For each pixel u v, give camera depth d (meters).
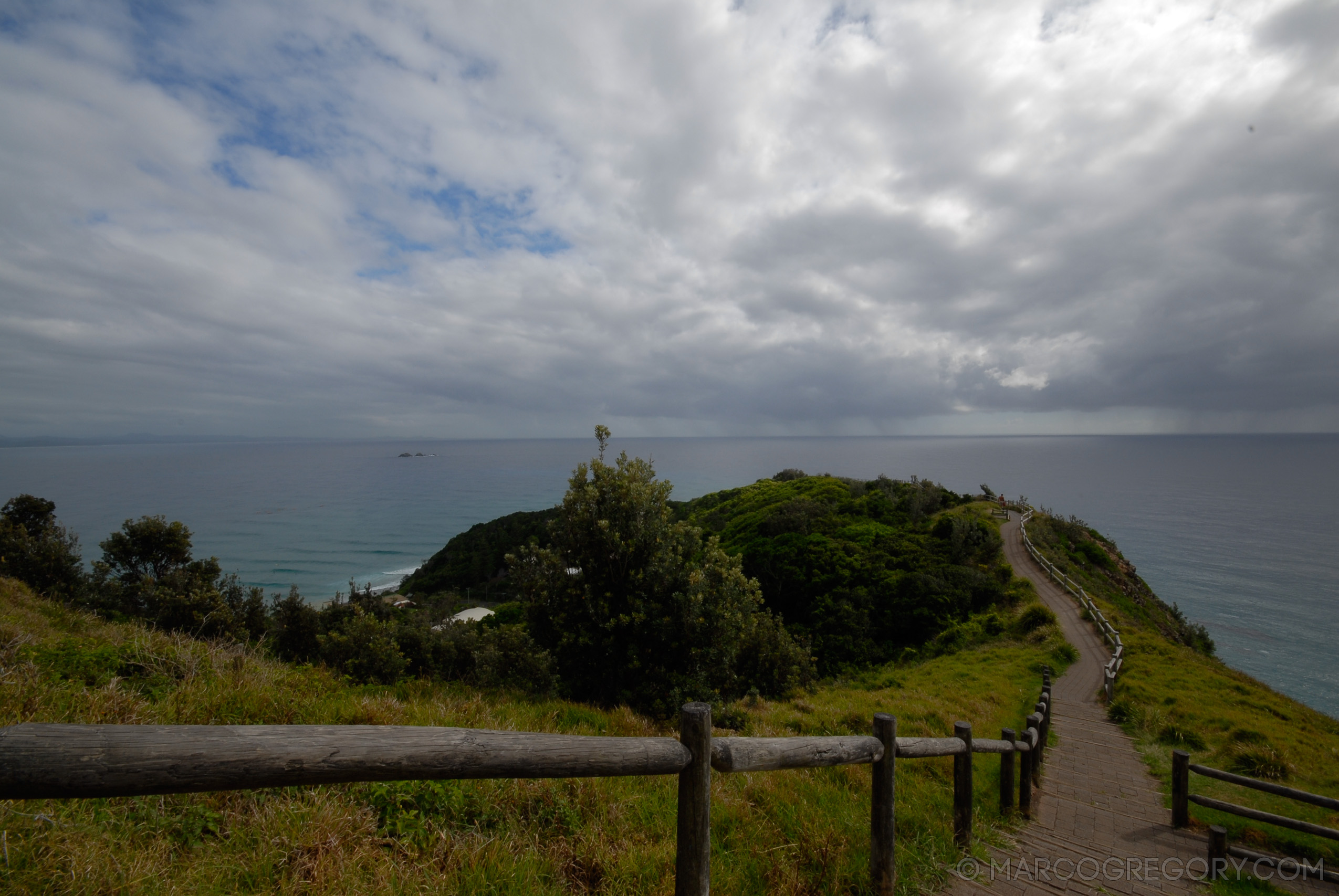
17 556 14.00
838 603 31.94
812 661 18.69
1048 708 10.88
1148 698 14.15
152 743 1.42
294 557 91.88
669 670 11.06
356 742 1.71
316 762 1.62
